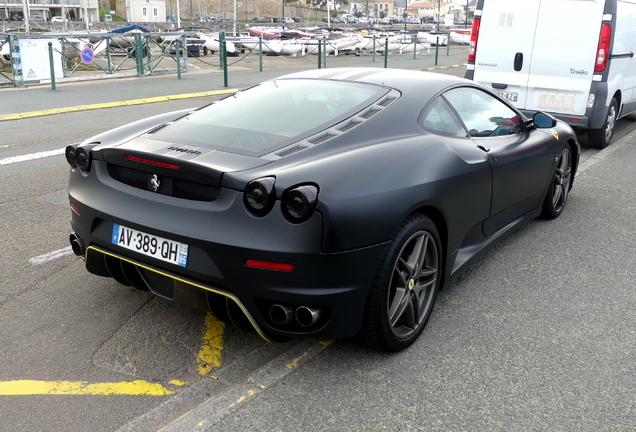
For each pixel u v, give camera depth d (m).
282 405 2.42
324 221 2.31
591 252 4.20
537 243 4.35
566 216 4.99
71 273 3.68
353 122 2.88
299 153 2.59
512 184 3.69
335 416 2.36
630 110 8.73
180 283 2.55
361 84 3.29
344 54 30.88
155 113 10.27
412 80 3.38
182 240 2.47
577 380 2.64
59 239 4.25
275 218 2.32
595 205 5.32
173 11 119.94
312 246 2.30
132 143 2.81
